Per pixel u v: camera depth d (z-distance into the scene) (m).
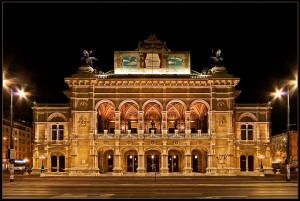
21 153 145.62
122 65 87.31
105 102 85.25
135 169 88.31
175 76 86.12
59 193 40.03
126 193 39.88
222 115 85.06
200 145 84.81
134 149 85.06
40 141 87.56
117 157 84.50
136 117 97.88
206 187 49.16
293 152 122.06
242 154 87.50
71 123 85.50
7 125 130.38
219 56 87.25
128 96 85.25
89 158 84.19
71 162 84.00
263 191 42.41
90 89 85.00
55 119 87.94
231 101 85.12
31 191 42.78
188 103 85.12
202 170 88.75
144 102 85.12
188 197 35.34
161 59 87.44
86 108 84.94
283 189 45.50
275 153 159.50
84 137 84.56
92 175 81.94
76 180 66.50
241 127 88.19
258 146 86.94
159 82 84.62
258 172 85.50
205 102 85.19
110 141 84.81
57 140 87.50
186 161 84.50
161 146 84.81
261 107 88.25
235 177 74.94
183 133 90.25
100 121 93.56
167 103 85.19
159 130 98.06
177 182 60.22
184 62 87.44
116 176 78.81
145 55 87.50
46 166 86.81
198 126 98.81
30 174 84.69
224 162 84.19
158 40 88.12
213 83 84.88
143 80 84.19
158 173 85.12
